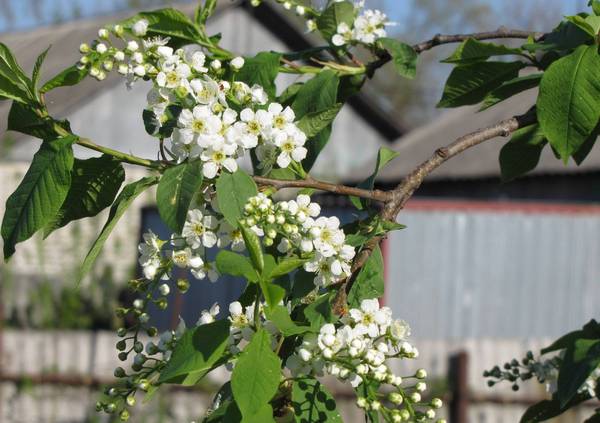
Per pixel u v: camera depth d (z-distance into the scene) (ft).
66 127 8.32
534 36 10.98
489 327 51.62
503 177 10.92
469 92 10.72
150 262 8.20
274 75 9.96
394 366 36.78
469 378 36.70
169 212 7.60
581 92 8.79
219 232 8.07
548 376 10.81
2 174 69.67
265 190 8.23
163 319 47.16
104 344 40.34
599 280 52.21
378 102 84.74
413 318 51.11
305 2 11.41
